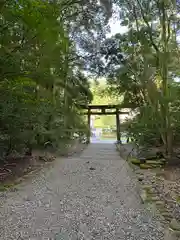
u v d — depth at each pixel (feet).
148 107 19.54
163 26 18.44
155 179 13.09
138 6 21.13
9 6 10.19
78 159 20.95
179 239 6.23
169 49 18.62
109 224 7.24
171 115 17.29
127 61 27.68
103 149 28.86
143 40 21.18
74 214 8.05
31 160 18.45
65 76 24.12
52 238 6.33
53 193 10.61
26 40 11.11
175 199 9.53
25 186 11.80
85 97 33.55
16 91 12.92
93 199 9.73
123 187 11.62
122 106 29.66
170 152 17.53
